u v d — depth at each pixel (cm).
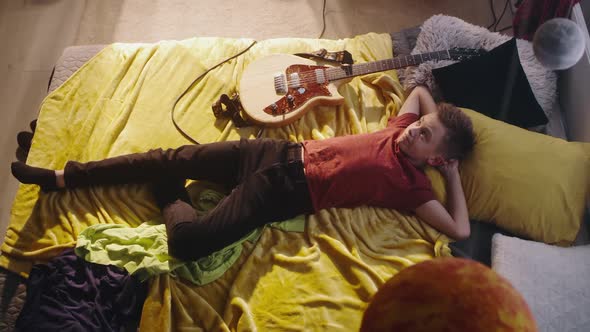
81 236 140
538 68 169
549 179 150
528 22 187
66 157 161
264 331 133
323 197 151
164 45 185
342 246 146
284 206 149
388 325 48
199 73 182
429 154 153
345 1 237
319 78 172
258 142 155
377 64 174
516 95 164
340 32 232
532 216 150
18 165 147
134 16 229
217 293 140
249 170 151
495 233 154
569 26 127
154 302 132
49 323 124
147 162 150
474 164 158
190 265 140
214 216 141
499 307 46
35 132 163
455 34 180
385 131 160
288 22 233
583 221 157
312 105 171
